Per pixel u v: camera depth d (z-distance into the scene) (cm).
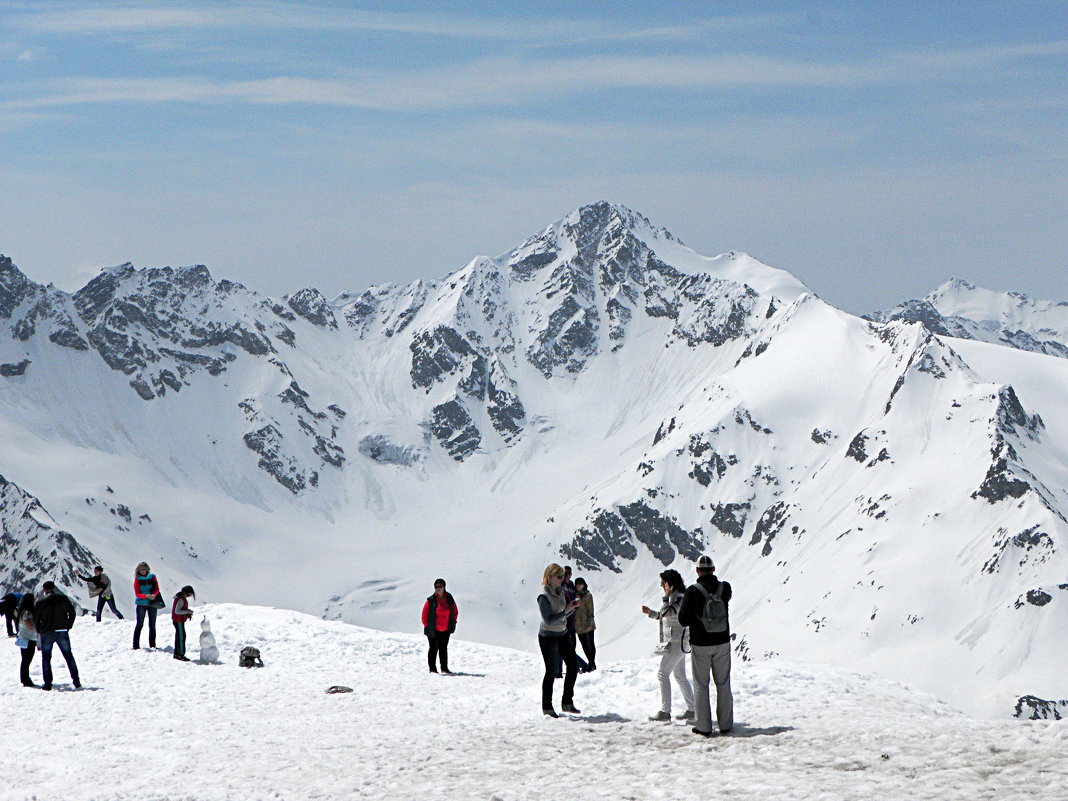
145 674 3453
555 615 2248
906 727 1777
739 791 1366
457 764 1761
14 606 4328
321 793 1573
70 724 2544
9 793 1738
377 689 3145
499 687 3172
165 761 1991
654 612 2089
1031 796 1211
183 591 3800
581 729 2045
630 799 1385
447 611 3544
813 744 1667
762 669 2748
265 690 3134
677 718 2050
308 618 4666
